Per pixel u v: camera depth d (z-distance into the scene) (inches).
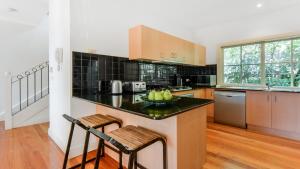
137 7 118.6
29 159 83.2
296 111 107.6
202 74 176.6
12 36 155.9
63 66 90.8
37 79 167.6
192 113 66.3
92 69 94.0
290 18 125.0
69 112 85.4
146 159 69.0
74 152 86.1
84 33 90.6
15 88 157.2
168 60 119.1
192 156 67.3
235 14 137.5
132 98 78.5
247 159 83.4
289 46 130.2
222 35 161.8
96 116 76.1
